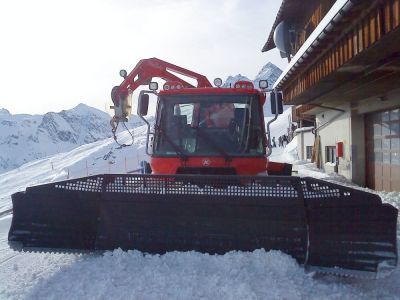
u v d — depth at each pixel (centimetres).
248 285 406
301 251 455
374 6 698
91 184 511
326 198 454
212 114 673
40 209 510
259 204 469
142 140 7538
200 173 649
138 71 943
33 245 507
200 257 464
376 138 1441
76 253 509
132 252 486
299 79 1323
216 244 476
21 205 512
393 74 977
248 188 474
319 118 2155
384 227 431
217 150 657
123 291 409
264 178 471
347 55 852
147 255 480
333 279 459
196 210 483
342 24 805
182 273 438
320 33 866
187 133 669
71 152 10125
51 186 512
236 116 671
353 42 814
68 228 506
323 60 1037
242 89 680
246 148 657
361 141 1549
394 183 1286
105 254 487
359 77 1022
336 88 1203
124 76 890
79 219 507
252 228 470
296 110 2456
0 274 501
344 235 443
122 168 4688
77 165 6225
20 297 414
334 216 448
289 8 1870
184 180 489
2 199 4528
